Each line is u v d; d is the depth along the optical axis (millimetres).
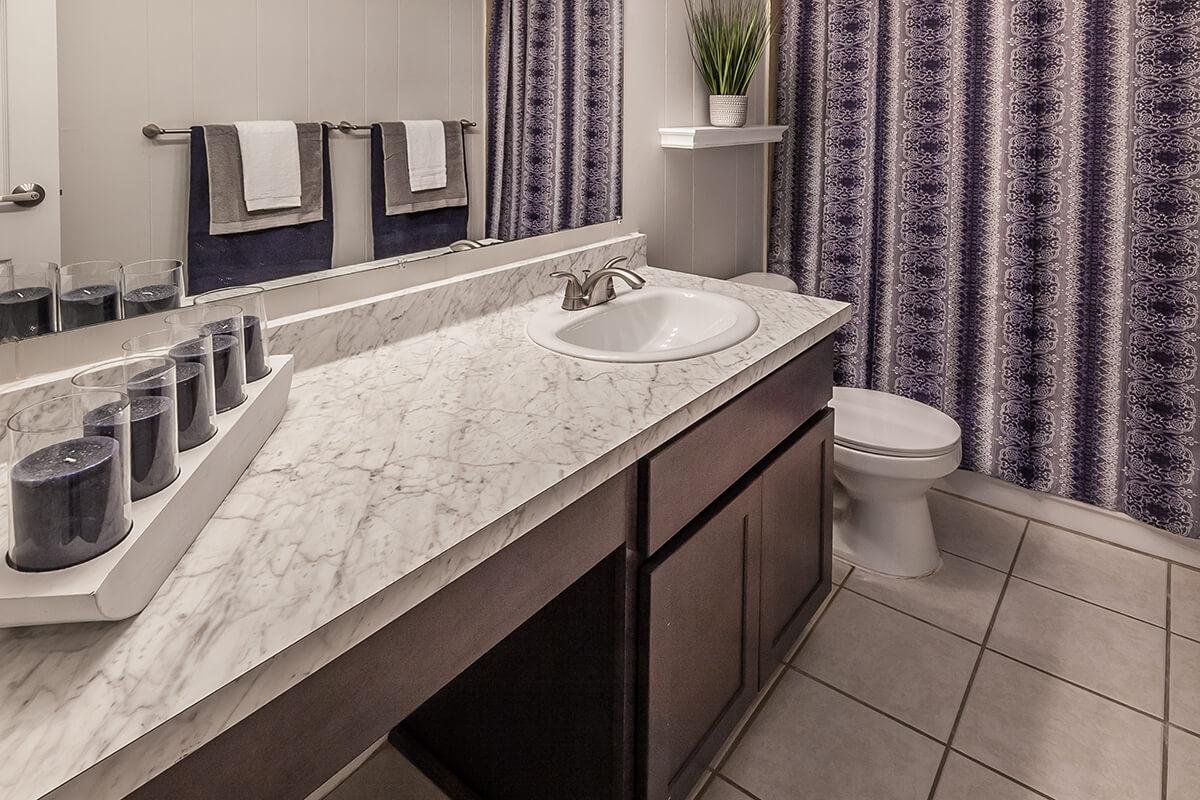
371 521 774
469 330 1438
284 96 1145
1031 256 2158
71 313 961
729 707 1407
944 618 1896
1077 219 2061
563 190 1721
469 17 1416
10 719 523
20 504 601
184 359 825
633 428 1004
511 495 826
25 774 479
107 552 623
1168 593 1980
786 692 1659
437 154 1403
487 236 1547
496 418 1037
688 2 2045
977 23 2119
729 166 2389
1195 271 1906
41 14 889
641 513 1075
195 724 543
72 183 941
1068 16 1969
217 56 1056
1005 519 2381
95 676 562
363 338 1295
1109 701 1607
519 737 1305
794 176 2586
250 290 1059
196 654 586
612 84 1807
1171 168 1891
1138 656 1744
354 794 1435
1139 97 1903
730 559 1335
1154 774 1419
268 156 1139
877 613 1922
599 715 1166
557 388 1150
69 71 920
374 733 711
